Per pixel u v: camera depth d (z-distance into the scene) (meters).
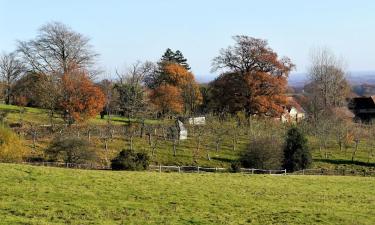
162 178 41.28
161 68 125.38
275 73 98.56
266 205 32.22
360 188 42.03
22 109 94.19
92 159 59.28
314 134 85.25
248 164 61.44
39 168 40.91
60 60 92.44
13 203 28.14
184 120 92.50
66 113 80.25
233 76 97.88
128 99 99.94
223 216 28.50
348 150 80.19
